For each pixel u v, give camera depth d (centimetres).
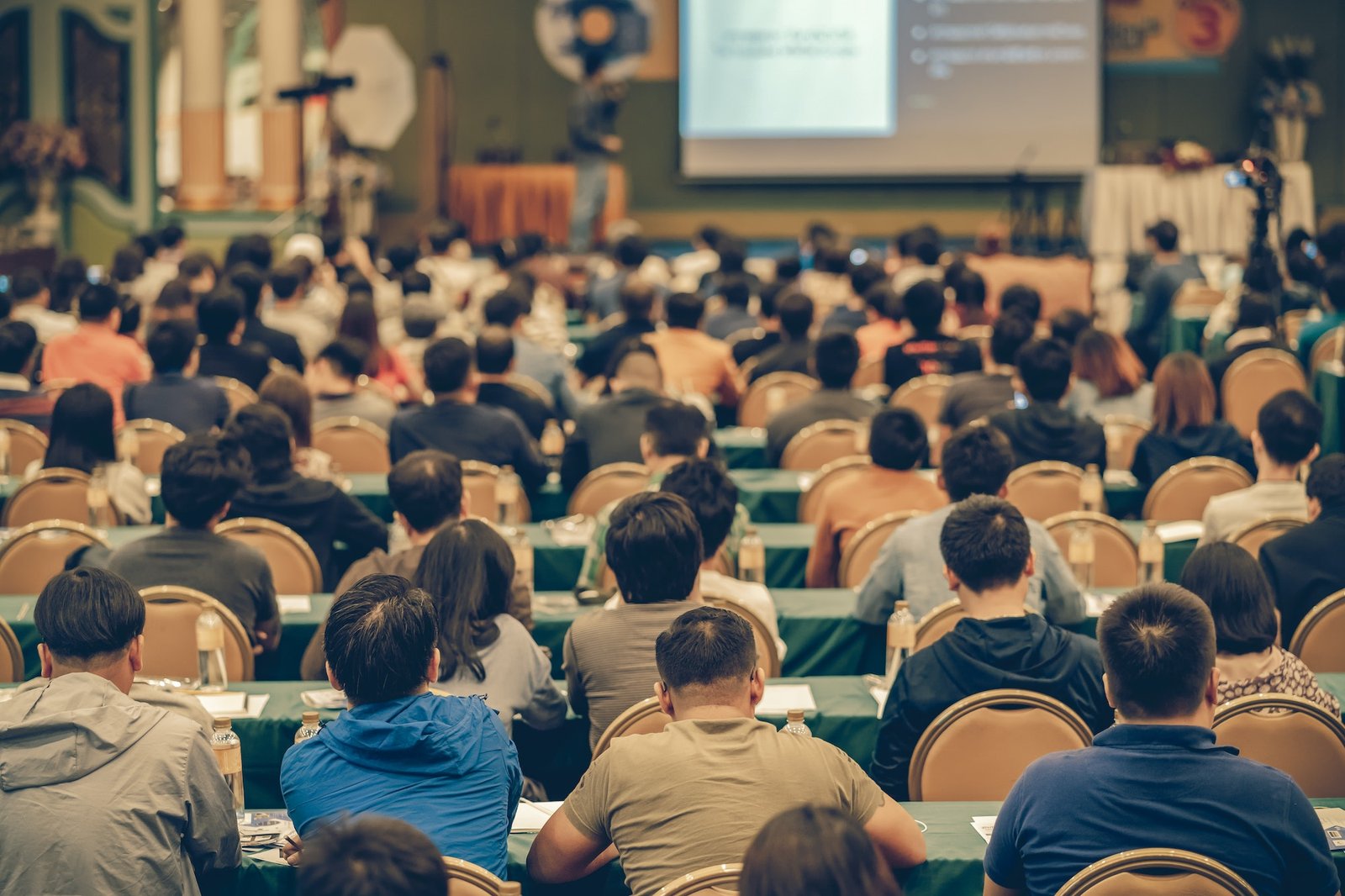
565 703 565
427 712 436
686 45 2594
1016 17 2545
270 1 2264
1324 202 2698
